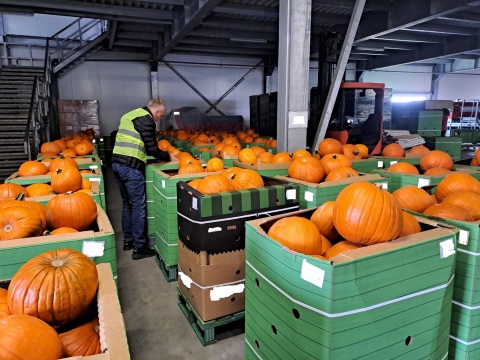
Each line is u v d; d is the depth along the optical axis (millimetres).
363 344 1127
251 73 13055
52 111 9570
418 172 3324
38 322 1000
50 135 9117
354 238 1424
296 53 3816
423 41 9688
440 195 2293
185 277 2424
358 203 1402
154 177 3381
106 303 1160
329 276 1036
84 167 4051
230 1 6375
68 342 1174
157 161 3943
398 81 15531
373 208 1376
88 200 2178
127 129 3428
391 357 1197
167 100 12039
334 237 1705
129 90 11602
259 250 1395
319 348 1102
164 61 11695
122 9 6961
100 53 11102
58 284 1186
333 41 5898
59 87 10781
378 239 1381
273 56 12602
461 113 15109
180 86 12133
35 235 1868
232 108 12953
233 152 4418
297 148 3980
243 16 7352
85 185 3064
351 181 2670
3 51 10250
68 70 10766
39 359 918
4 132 6977
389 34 9148
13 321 954
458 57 13148
